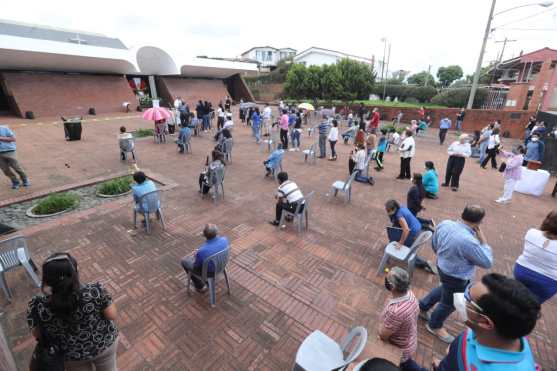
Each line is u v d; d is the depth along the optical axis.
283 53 66.75
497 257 5.25
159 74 28.88
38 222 5.80
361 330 2.43
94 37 37.06
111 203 6.54
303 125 20.28
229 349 3.19
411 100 41.91
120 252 4.84
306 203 5.64
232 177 8.69
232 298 3.93
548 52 30.17
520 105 23.69
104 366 2.18
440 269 3.16
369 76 30.66
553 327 3.72
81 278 4.21
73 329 1.92
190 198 7.05
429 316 3.68
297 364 2.50
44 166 9.14
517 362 1.41
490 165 11.98
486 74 41.56
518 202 7.98
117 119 19.81
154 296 3.91
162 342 3.24
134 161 9.89
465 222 3.11
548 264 2.91
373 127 14.99
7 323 3.40
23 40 17.23
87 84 23.03
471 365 1.53
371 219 6.35
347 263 4.77
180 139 11.05
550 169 11.38
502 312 1.37
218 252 3.56
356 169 8.59
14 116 19.66
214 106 30.95
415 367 2.61
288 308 3.79
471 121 20.95
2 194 6.95
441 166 11.37
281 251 5.04
